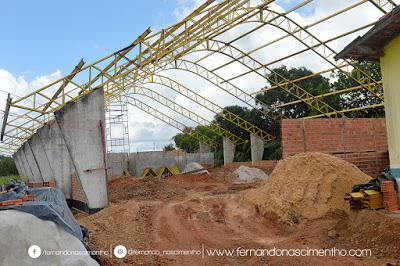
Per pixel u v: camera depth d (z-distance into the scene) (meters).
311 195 12.32
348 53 11.08
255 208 13.93
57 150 23.34
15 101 18.25
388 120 10.45
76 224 8.41
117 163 43.00
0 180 41.53
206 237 11.52
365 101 41.91
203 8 21.42
